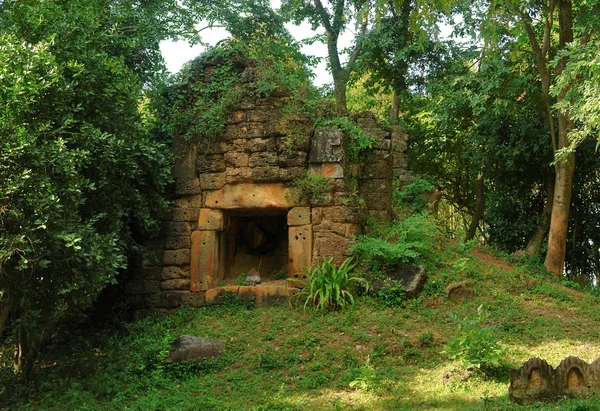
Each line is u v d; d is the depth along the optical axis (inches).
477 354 334.6
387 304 442.9
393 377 345.7
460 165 903.1
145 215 453.7
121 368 379.2
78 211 388.5
